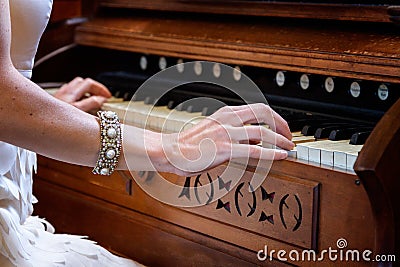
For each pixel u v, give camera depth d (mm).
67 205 1846
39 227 1503
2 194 1318
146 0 1985
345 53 1439
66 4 2275
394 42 1396
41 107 1153
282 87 1687
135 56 2100
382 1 1506
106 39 2037
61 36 2146
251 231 1355
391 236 1137
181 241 1519
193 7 1852
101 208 1729
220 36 1741
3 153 1280
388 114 1131
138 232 1629
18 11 1271
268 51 1597
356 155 1194
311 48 1514
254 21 1762
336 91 1576
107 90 1901
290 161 1269
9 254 1314
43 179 1927
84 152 1185
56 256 1394
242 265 1389
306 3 1588
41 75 2125
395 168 1118
